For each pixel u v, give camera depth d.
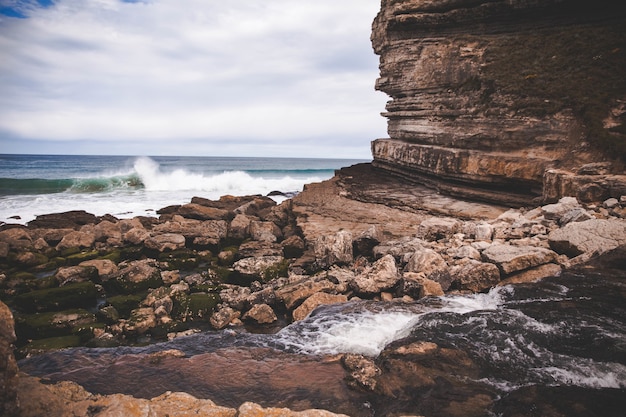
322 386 5.95
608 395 5.39
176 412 4.63
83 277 14.23
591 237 11.20
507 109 20.02
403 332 7.88
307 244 18.70
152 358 7.09
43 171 65.56
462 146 21.73
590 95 18.12
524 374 6.01
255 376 6.32
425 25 25.83
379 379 6.03
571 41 20.81
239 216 22.62
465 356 6.58
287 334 8.27
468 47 23.62
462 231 15.36
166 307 11.80
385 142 29.05
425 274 11.30
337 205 24.05
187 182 46.09
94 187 42.97
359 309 9.41
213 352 7.38
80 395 4.82
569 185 15.96
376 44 29.67
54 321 10.53
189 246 20.03
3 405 3.83
